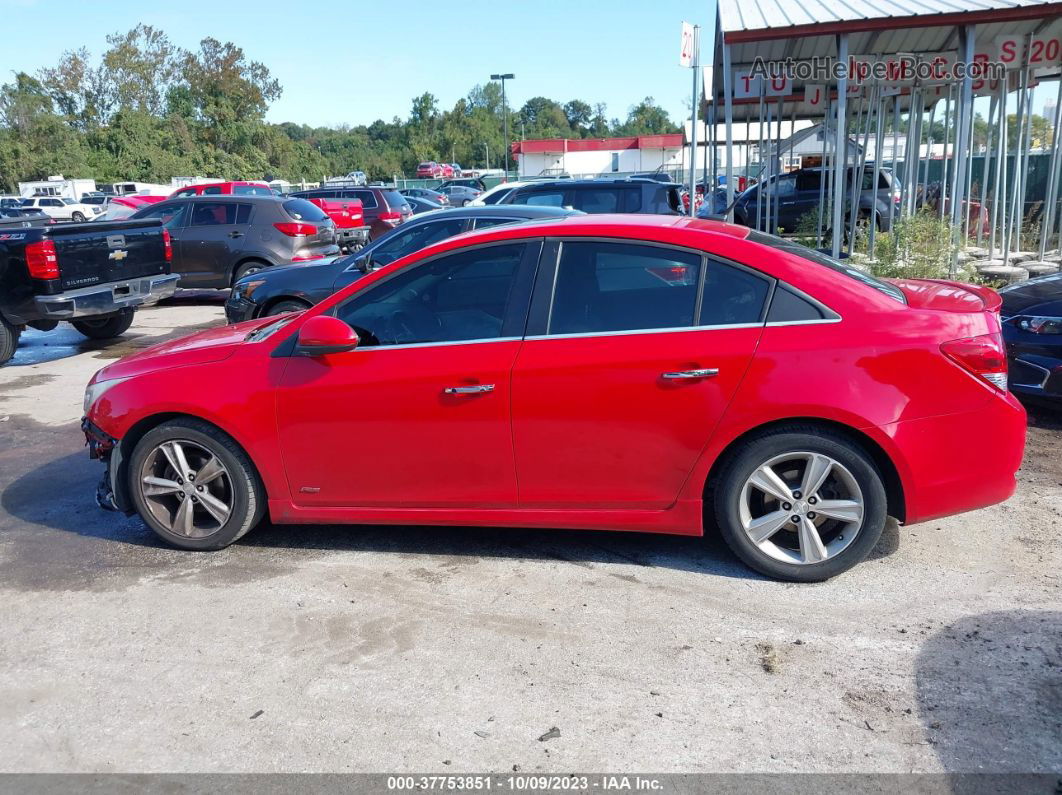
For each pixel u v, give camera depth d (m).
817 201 19.62
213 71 82.94
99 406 4.46
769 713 3.02
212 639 3.64
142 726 3.09
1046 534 4.36
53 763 2.91
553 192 12.86
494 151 92.00
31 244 8.82
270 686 3.29
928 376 3.63
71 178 60.25
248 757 2.90
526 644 3.52
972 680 3.16
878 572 4.01
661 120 136.62
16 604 4.03
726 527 3.92
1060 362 5.89
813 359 3.66
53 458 6.21
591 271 3.93
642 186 12.66
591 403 3.83
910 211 13.14
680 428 3.78
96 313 9.36
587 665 3.35
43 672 3.45
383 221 21.94
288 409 4.15
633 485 3.92
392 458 4.10
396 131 125.06
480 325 4.00
